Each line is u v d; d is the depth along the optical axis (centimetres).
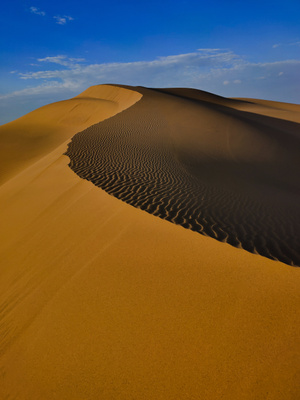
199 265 411
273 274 372
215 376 292
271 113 5041
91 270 474
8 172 2328
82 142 1602
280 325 312
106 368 334
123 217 598
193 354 315
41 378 356
